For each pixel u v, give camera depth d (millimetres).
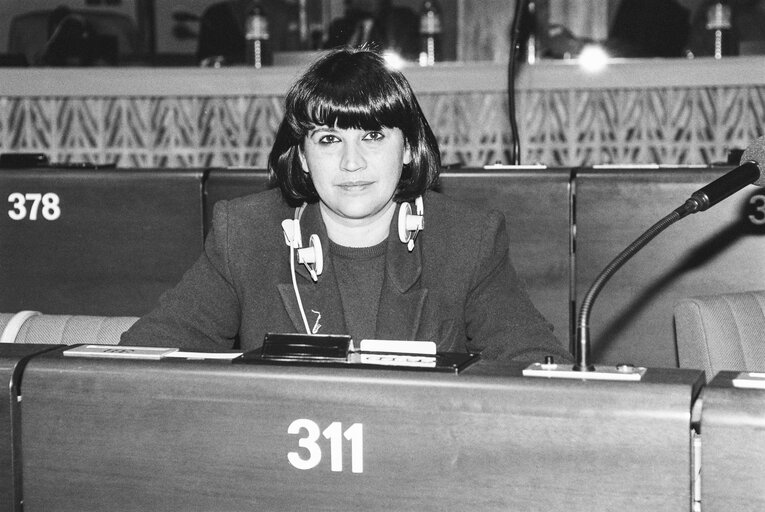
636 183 4098
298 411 1901
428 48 8906
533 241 4211
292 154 2891
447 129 7254
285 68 7234
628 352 4180
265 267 2916
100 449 2002
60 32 8734
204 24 9602
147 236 4449
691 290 4102
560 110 7137
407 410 1847
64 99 7449
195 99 7402
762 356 3180
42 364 2027
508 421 1801
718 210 4043
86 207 4477
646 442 1733
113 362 2012
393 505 1865
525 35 7555
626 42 9148
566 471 1774
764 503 1680
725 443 1695
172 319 2918
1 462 2039
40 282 4547
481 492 1820
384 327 2822
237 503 1941
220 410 1938
